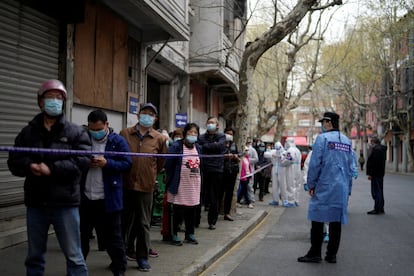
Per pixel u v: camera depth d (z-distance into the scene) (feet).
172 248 25.58
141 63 43.83
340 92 145.07
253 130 126.31
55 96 14.11
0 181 24.89
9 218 25.67
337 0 38.14
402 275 21.76
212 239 28.37
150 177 20.65
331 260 24.11
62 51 30.48
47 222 14.62
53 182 14.32
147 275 19.83
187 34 43.19
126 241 22.44
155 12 34.68
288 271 22.41
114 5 35.47
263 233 33.30
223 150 31.76
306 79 111.75
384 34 108.37
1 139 25.18
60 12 30.17
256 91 110.01
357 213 43.55
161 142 21.36
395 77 121.60
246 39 90.12
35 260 14.75
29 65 27.48
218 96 87.61
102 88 35.50
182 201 26.00
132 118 41.60
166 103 58.80
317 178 23.75
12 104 26.04
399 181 92.22
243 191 46.68
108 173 18.28
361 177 107.96
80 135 14.94
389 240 30.19
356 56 121.29
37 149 12.85
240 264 23.84
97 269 20.36
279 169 50.06
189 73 60.29
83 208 18.54
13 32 26.05
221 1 59.16
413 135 138.10
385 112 149.59
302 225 37.06
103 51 35.47
